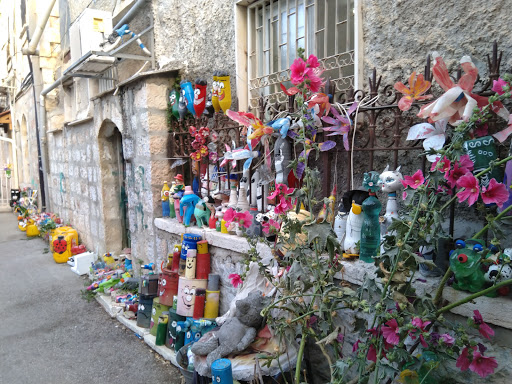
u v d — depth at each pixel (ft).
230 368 7.59
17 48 44.50
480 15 7.33
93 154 21.99
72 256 23.08
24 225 32.63
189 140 14.39
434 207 5.76
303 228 6.25
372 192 7.79
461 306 6.34
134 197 17.03
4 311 15.88
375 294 6.01
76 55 17.88
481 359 5.48
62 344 12.98
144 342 12.89
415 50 8.29
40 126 33.53
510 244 6.91
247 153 10.61
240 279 8.20
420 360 5.78
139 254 17.06
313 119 8.61
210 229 12.58
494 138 6.73
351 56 9.86
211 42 13.97
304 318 6.91
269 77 12.29
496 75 6.55
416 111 8.25
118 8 19.38
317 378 9.08
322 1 10.68
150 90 14.99
